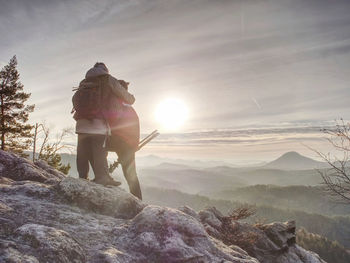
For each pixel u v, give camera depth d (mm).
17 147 24625
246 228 7195
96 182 3838
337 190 5480
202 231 3078
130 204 3715
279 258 6828
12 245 2006
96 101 3793
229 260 2953
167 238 2834
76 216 3098
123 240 2842
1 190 3471
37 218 2840
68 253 2189
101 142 3842
